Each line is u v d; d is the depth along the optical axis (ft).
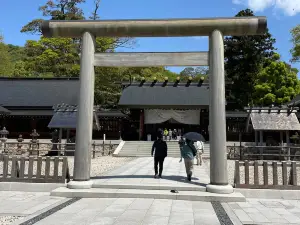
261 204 24.44
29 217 19.44
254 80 133.59
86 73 29.78
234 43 138.72
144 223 18.33
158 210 21.68
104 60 30.40
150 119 104.83
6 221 18.86
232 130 99.81
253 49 136.15
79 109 29.30
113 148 86.33
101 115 99.04
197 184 29.43
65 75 142.82
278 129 66.49
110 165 54.60
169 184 28.89
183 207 22.80
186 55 29.81
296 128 66.28
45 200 24.95
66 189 27.25
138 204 23.59
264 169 27.53
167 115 104.32
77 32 30.53
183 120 104.12
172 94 106.22
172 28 29.53
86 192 26.32
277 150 67.46
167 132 103.14
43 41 142.31
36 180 29.30
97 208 22.13
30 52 147.43
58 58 140.36
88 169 28.78
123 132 106.42
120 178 33.37
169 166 52.49
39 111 108.17
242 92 137.39
